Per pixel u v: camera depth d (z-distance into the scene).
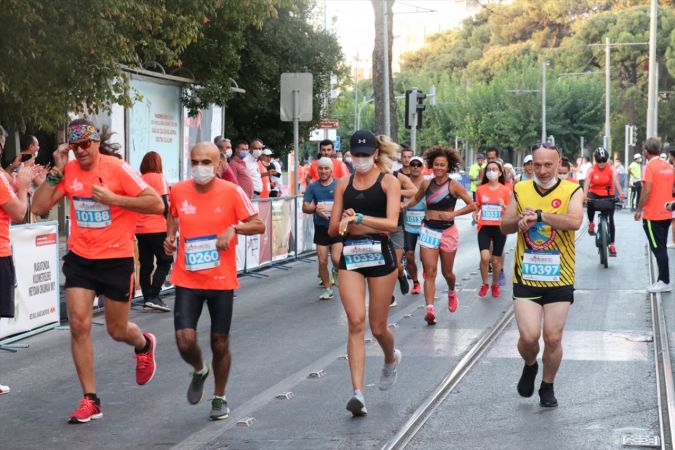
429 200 11.98
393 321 12.19
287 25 28.00
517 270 7.62
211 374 9.16
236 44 22.05
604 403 7.89
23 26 13.22
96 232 7.46
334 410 7.75
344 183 7.61
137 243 13.23
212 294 7.40
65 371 9.52
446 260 12.14
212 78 21.92
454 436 6.98
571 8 86.75
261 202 18.02
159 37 17.56
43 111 14.70
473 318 12.39
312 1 29.72
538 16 89.88
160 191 13.10
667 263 14.36
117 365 9.73
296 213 20.06
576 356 9.79
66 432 7.24
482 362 9.65
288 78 20.38
